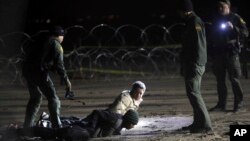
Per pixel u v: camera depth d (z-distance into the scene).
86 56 62.91
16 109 35.84
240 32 32.38
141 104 37.09
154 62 67.81
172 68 63.34
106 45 94.88
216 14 32.69
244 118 30.48
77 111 34.28
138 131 27.34
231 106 35.38
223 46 32.41
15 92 45.69
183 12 26.22
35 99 26.88
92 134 25.41
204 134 25.73
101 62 67.94
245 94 41.44
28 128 24.86
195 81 26.03
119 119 25.77
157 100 39.03
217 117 30.92
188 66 25.98
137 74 58.81
